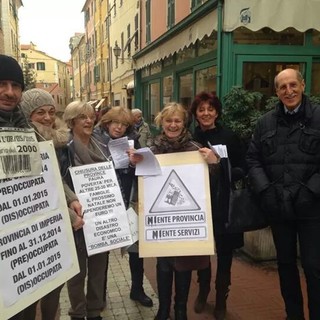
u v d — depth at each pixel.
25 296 1.97
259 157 3.00
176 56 10.39
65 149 2.78
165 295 3.01
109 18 26.41
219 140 3.16
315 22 6.00
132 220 2.87
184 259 2.87
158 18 12.38
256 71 6.31
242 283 3.98
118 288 3.92
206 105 3.11
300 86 2.74
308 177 2.74
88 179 2.78
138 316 3.38
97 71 33.34
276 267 4.37
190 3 8.95
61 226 2.26
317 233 2.78
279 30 5.92
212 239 2.76
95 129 3.33
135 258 3.56
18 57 30.08
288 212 2.77
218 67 6.22
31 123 2.49
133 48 17.98
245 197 3.03
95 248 2.75
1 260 1.87
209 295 3.75
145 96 15.30
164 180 2.81
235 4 5.84
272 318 3.31
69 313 3.06
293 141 2.76
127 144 3.02
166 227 2.79
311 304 2.86
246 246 4.67
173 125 2.83
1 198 1.90
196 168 2.81
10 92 2.04
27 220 2.04
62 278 2.22
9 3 23.64
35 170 2.09
